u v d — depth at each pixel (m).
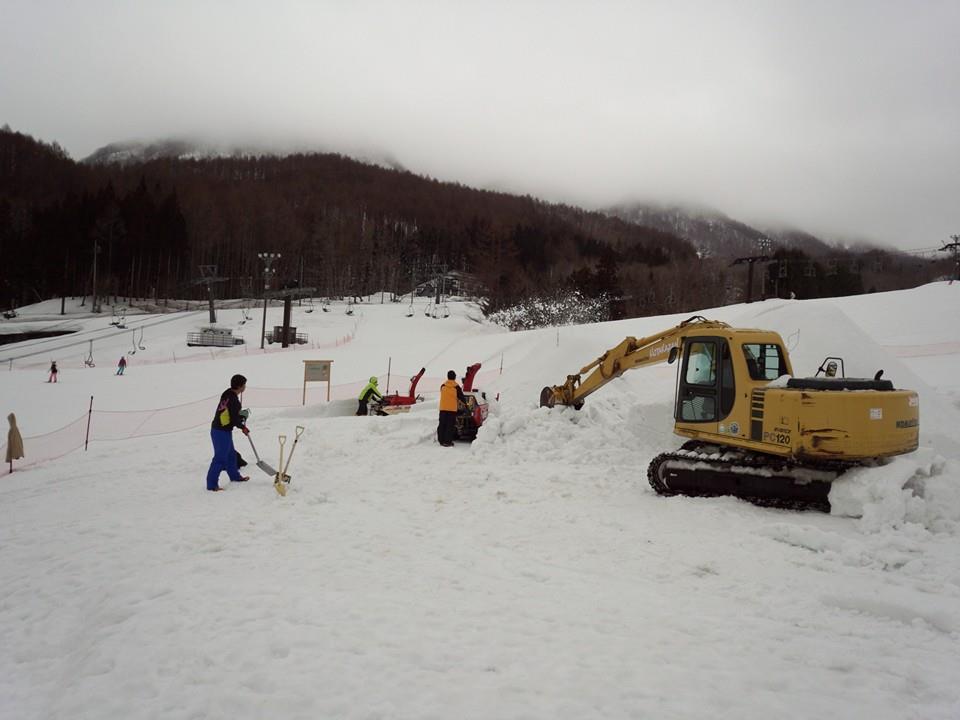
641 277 85.06
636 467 9.54
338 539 6.13
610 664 3.59
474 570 5.28
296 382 30.39
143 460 11.53
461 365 32.94
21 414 22.92
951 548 5.77
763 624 4.27
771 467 7.35
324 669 3.46
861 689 3.38
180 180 140.75
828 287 70.38
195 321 62.44
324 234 107.06
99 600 4.64
